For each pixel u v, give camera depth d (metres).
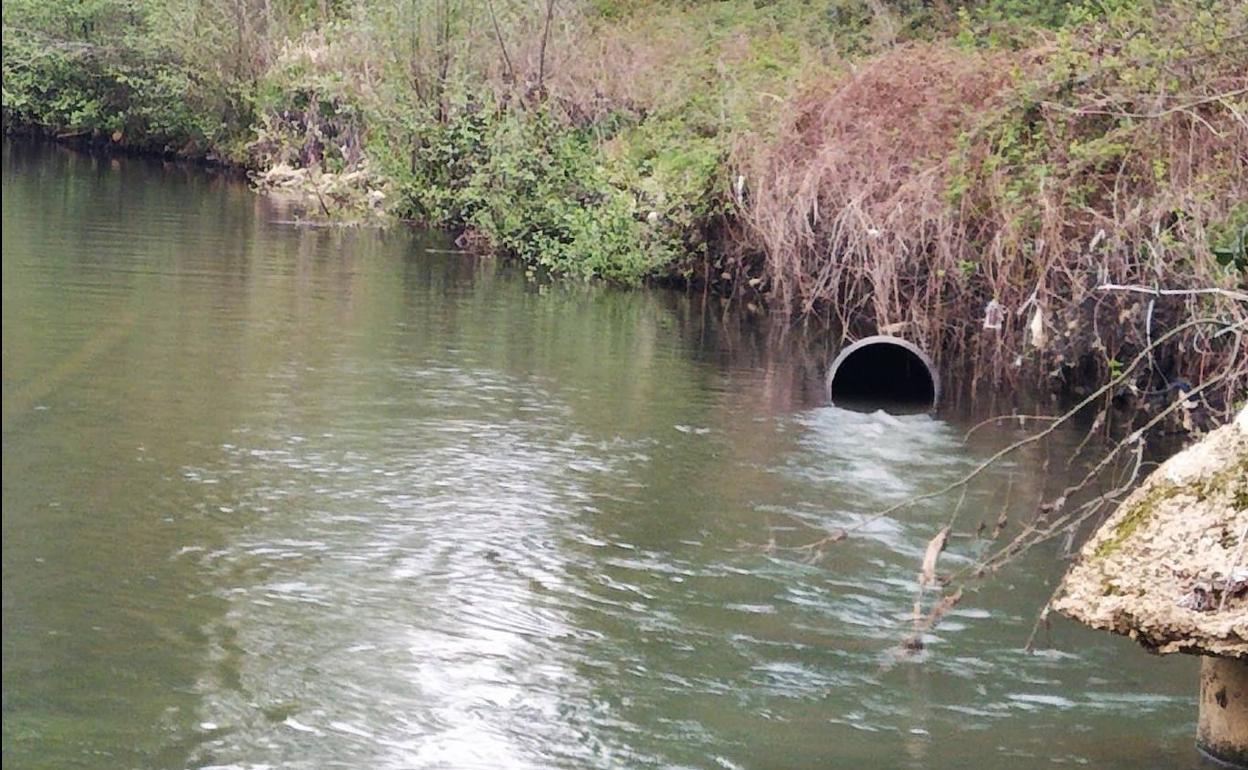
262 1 35.94
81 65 37.53
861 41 24.77
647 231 20.38
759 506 9.74
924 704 6.67
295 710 6.33
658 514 9.43
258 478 9.55
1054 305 13.75
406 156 26.47
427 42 26.77
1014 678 7.01
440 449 10.59
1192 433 11.21
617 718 6.41
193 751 5.90
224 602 7.46
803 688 6.82
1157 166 12.32
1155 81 13.20
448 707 6.45
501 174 23.02
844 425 12.31
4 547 8.00
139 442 10.16
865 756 6.12
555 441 11.12
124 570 7.79
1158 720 6.54
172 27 36.38
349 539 8.52
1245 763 6.04
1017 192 13.66
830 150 16.20
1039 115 14.52
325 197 28.39
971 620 7.79
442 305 17.28
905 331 15.07
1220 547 5.53
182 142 37.81
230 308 15.68
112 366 12.35
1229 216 11.64
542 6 26.34
